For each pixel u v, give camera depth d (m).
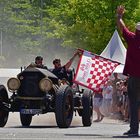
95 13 40.44
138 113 11.73
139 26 11.50
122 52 26.73
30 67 16.16
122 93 22.30
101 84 14.91
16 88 15.82
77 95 17.23
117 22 11.62
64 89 15.48
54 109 15.91
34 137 10.88
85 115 16.95
